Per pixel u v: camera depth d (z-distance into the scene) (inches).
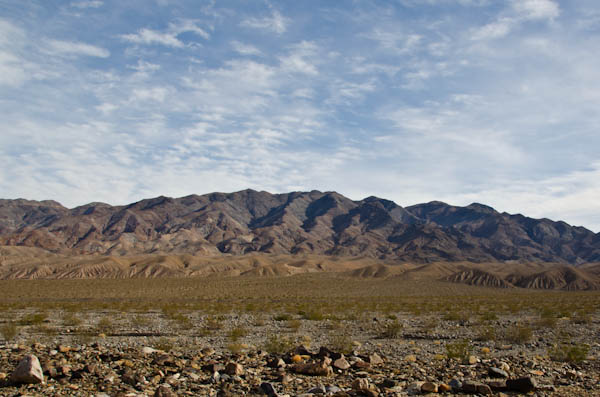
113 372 566.3
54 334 1083.9
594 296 3836.1
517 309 1930.4
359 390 500.7
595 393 514.0
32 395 465.7
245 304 2364.7
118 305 2180.1
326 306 2121.1
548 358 773.3
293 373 607.8
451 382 535.8
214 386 529.7
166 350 793.6
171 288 4707.2
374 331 1173.1
